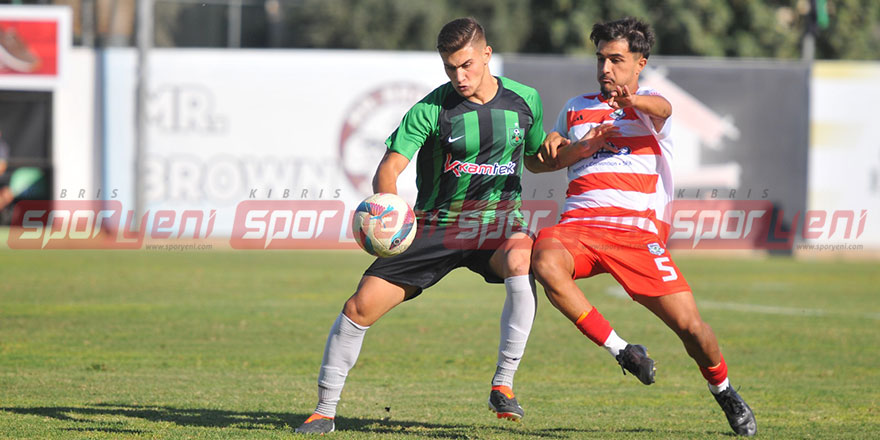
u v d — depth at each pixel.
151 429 19.80
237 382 26.23
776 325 39.47
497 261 20.09
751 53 111.06
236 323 37.28
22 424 20.05
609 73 19.84
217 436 19.08
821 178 72.81
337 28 129.62
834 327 39.06
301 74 71.94
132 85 73.50
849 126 72.81
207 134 71.88
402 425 21.00
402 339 34.66
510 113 19.86
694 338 19.30
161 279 51.34
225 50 71.88
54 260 59.59
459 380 27.41
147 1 71.31
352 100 72.19
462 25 18.88
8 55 72.44
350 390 25.62
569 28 114.31
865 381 27.94
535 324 39.25
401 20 127.44
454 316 40.84
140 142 71.12
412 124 19.69
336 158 72.38
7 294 44.16
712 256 72.75
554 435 20.00
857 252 74.00
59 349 30.89
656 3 112.62
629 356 18.34
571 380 27.83
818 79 72.50
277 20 133.50
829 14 114.62
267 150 72.19
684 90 71.25
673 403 24.44
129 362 28.97
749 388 26.72
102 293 45.22
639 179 20.08
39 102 74.06
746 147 71.94
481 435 19.81
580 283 55.09
